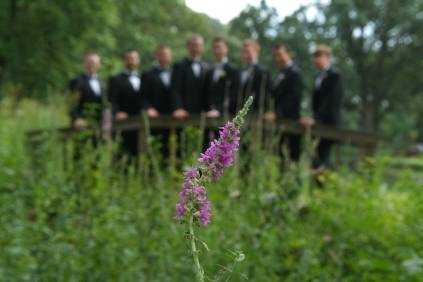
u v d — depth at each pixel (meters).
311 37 41.78
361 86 43.59
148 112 7.20
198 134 4.89
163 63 8.20
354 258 4.51
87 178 4.90
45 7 17.30
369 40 42.94
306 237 4.65
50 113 6.90
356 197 5.44
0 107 13.68
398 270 4.19
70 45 18.47
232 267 1.82
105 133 6.05
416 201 5.85
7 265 4.02
